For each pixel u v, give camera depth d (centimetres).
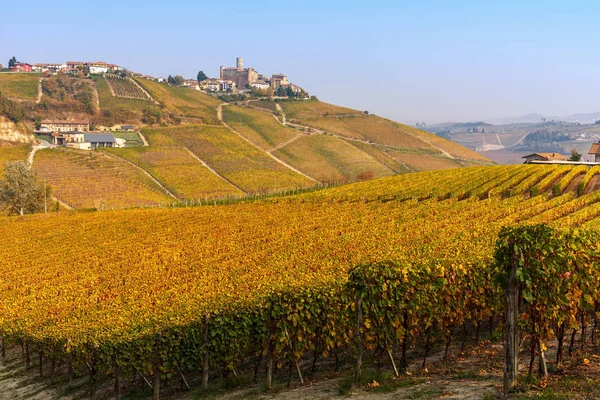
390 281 1555
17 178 9719
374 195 6794
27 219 7819
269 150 19538
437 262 1712
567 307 1335
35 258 5188
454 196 6228
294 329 1691
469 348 1761
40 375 2697
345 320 1700
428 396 1253
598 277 1437
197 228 5691
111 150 16300
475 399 1178
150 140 18425
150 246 4991
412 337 1798
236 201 8838
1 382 2734
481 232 3225
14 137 16388
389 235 3922
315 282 2056
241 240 4791
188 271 3838
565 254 1284
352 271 1585
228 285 2948
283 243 4250
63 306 3406
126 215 7194
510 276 1220
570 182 6600
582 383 1187
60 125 19988
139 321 2408
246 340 1838
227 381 1856
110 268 4362
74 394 2273
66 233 6338
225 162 16862
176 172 14975
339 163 18412
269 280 2852
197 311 2161
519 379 1262
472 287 1725
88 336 2333
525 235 1220
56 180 13012
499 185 6969
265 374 1939
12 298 3862
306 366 1922
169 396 1947
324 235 4391
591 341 1606
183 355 1938
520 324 1253
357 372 1495
